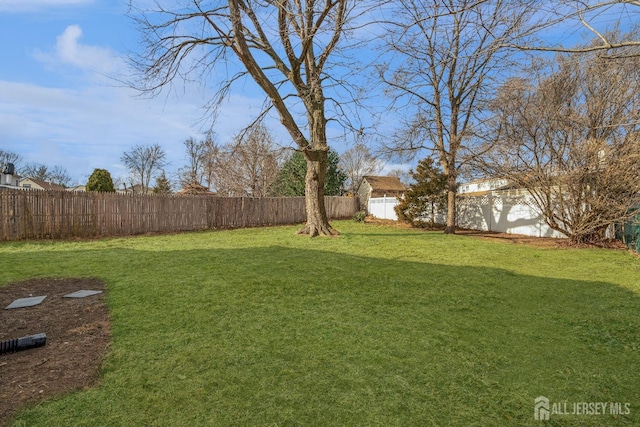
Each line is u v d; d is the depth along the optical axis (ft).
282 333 11.07
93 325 11.65
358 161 149.38
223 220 51.75
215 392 7.64
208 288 16.29
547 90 32.94
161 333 10.96
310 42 31.35
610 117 31.27
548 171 34.94
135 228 42.34
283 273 19.61
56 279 18.21
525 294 16.31
